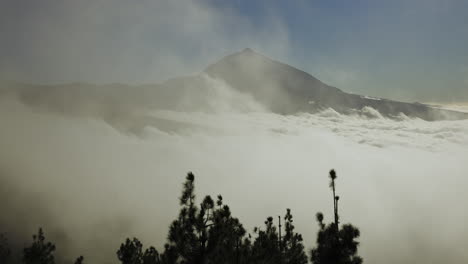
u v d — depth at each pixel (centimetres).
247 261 1600
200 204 1467
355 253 1412
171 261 1437
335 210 1595
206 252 1421
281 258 1931
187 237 1429
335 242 1419
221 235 1441
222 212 1491
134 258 2095
